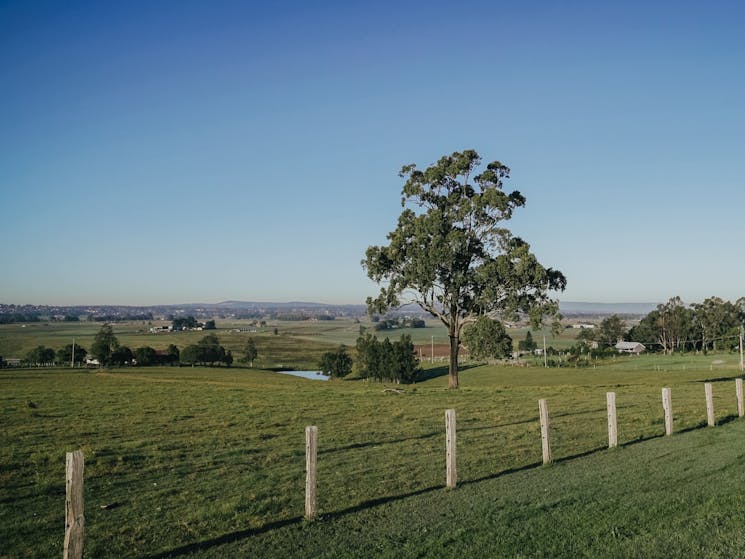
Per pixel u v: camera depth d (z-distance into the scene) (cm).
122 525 1209
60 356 14525
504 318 5291
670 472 1534
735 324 14000
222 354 14738
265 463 1808
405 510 1259
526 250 4969
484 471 1631
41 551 1067
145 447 2100
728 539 1037
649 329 15375
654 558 967
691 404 3109
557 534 1083
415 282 5191
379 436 2295
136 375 9681
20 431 2500
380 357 9956
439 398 3816
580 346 14325
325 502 1348
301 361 17788
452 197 5256
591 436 2180
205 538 1117
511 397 3816
